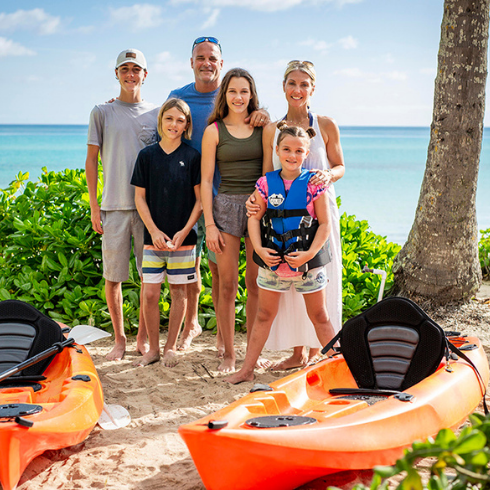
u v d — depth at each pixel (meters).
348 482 3.49
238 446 2.96
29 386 4.24
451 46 6.82
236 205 5.32
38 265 7.55
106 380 5.43
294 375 4.20
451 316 7.01
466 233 7.09
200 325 7.05
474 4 6.68
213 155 5.34
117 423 4.44
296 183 4.83
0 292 7.13
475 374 4.15
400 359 4.29
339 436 3.15
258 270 5.32
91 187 5.99
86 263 7.31
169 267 5.69
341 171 5.36
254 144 5.32
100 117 5.84
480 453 1.92
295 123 5.27
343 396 4.09
